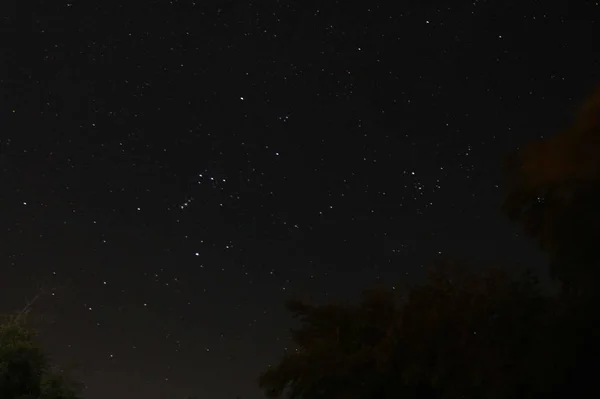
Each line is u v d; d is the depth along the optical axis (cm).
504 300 874
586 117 714
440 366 873
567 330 830
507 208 804
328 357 1001
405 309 957
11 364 1059
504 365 850
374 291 1060
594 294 804
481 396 860
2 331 1085
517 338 857
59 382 1098
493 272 911
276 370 1021
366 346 1028
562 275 812
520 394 854
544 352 834
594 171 715
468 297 915
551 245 773
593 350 833
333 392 997
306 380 996
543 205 784
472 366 852
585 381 846
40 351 1101
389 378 964
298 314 1100
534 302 873
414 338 916
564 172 734
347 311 1077
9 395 1055
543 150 743
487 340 865
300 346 1075
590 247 754
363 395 971
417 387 957
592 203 733
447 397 875
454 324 890
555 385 848
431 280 972
